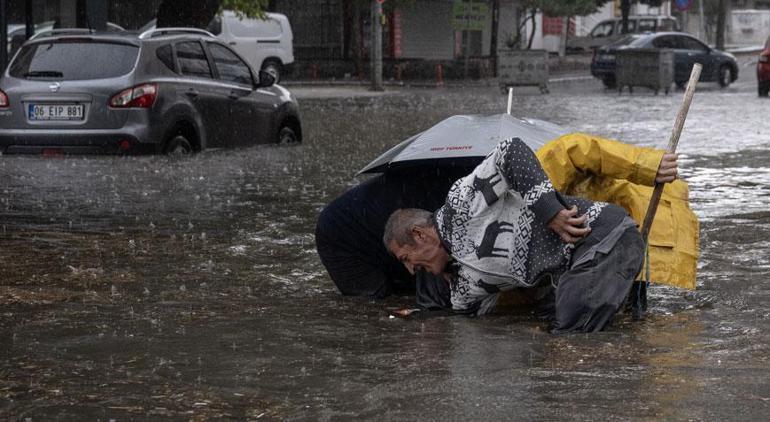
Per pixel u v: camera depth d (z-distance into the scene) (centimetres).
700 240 1078
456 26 5831
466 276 743
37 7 4644
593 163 750
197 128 1952
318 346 694
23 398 587
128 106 1838
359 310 809
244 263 990
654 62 4469
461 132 848
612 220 725
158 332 732
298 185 1542
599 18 9469
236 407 568
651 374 614
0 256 1016
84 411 564
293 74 5775
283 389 598
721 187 1491
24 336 719
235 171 1703
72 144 1839
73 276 926
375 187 857
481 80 5819
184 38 1973
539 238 723
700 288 860
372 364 646
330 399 578
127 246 1072
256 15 3375
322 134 2458
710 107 3516
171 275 934
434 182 854
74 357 668
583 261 718
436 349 682
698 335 709
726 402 559
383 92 4638
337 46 6184
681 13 9938
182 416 555
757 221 1195
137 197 1413
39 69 1866
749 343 686
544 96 4359
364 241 848
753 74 6353
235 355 671
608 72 5028
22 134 1845
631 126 2709
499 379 609
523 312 787
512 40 6956
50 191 1464
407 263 759
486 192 719
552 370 626
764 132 2477
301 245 1082
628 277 721
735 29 10475
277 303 831
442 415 547
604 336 705
